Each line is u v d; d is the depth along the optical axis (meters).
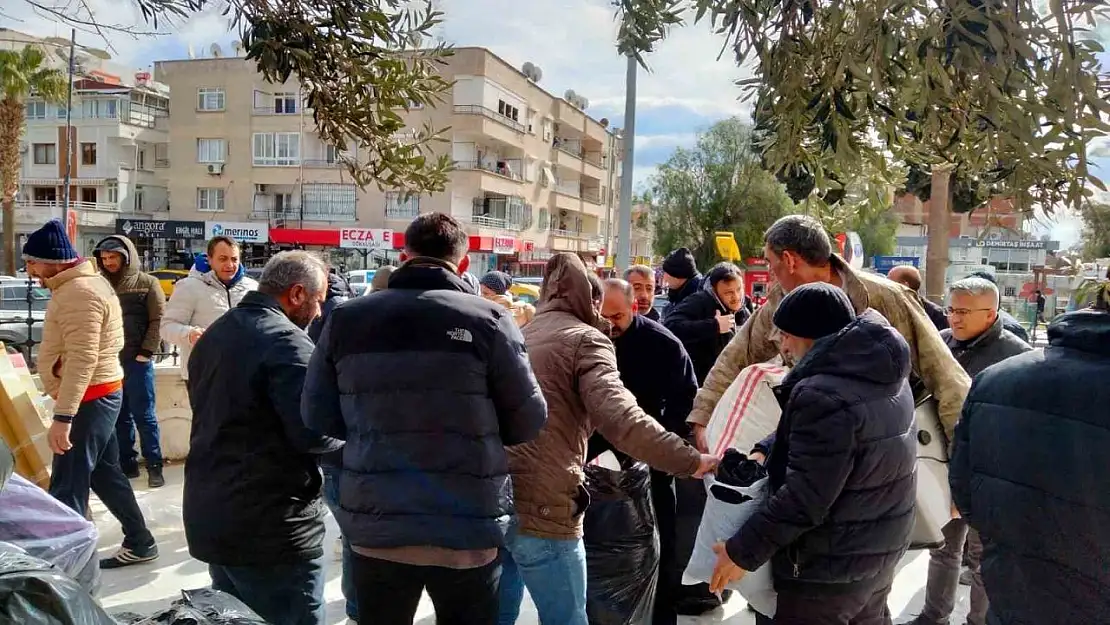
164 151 39.66
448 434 2.01
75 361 3.44
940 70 1.27
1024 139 1.23
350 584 3.31
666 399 3.37
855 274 2.73
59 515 2.13
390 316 2.07
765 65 1.46
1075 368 1.72
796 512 2.00
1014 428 1.79
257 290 2.57
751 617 3.63
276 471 2.42
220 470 2.40
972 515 1.92
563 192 44.69
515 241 36.69
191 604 1.93
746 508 2.21
